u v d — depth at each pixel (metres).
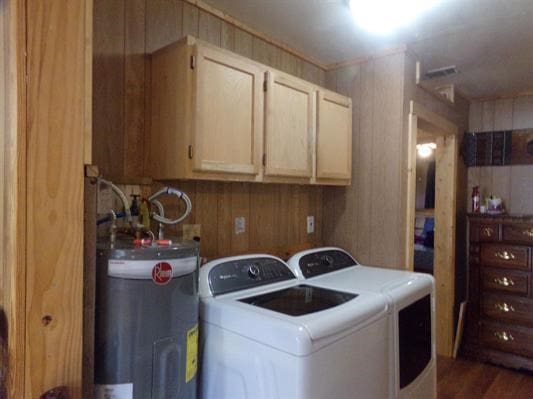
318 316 1.29
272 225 2.38
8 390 0.85
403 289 1.74
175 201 1.84
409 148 2.49
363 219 2.61
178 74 1.58
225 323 1.40
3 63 0.89
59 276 0.90
